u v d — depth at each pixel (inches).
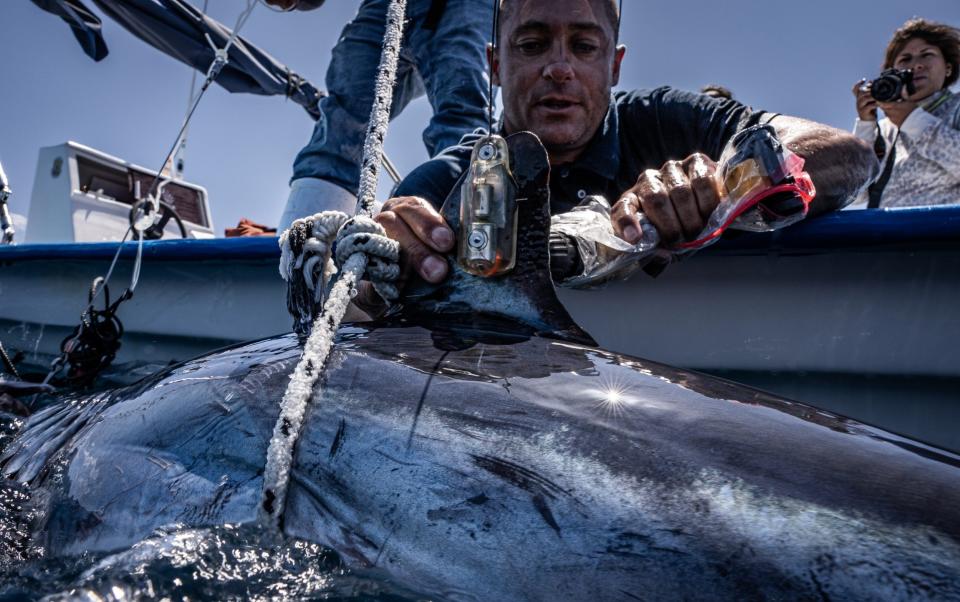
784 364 80.0
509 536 37.3
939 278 75.2
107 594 36.8
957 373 74.9
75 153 243.3
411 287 57.3
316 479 42.3
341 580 39.2
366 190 63.6
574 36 90.8
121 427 50.8
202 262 116.6
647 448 39.1
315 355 46.9
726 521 35.1
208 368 52.5
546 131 92.3
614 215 65.6
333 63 168.1
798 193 64.2
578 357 49.0
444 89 156.1
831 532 33.8
